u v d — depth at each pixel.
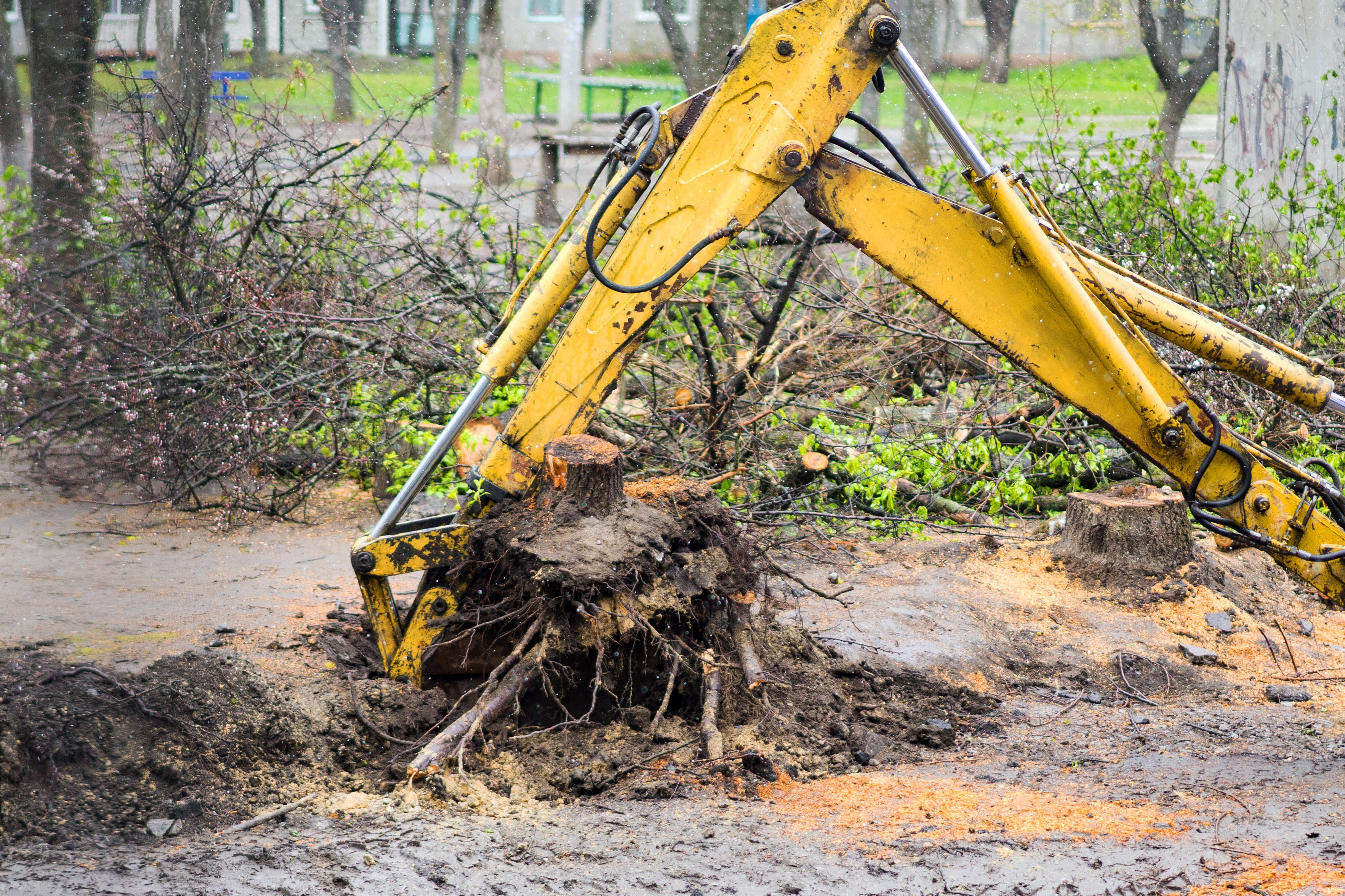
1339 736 6.20
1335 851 4.45
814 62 5.51
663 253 5.68
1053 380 5.62
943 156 14.82
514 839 4.61
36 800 4.66
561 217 14.98
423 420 10.34
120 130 10.48
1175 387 5.63
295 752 5.30
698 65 20.20
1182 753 5.95
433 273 10.97
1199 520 5.79
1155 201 12.23
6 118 10.70
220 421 9.62
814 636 7.08
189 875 4.15
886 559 9.06
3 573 7.80
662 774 5.32
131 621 6.84
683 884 4.20
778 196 5.65
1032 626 7.83
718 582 5.96
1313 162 15.90
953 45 24.75
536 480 5.93
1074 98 23.50
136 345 9.77
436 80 19.67
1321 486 5.81
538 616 5.59
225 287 10.05
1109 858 4.42
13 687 5.16
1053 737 6.24
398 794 5.04
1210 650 7.59
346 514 9.88
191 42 12.38
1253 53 17.16
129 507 9.65
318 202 10.88
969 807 5.06
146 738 5.13
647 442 9.55
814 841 4.63
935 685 6.77
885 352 10.98
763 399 9.98
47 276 9.85
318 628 6.80
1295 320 10.69
